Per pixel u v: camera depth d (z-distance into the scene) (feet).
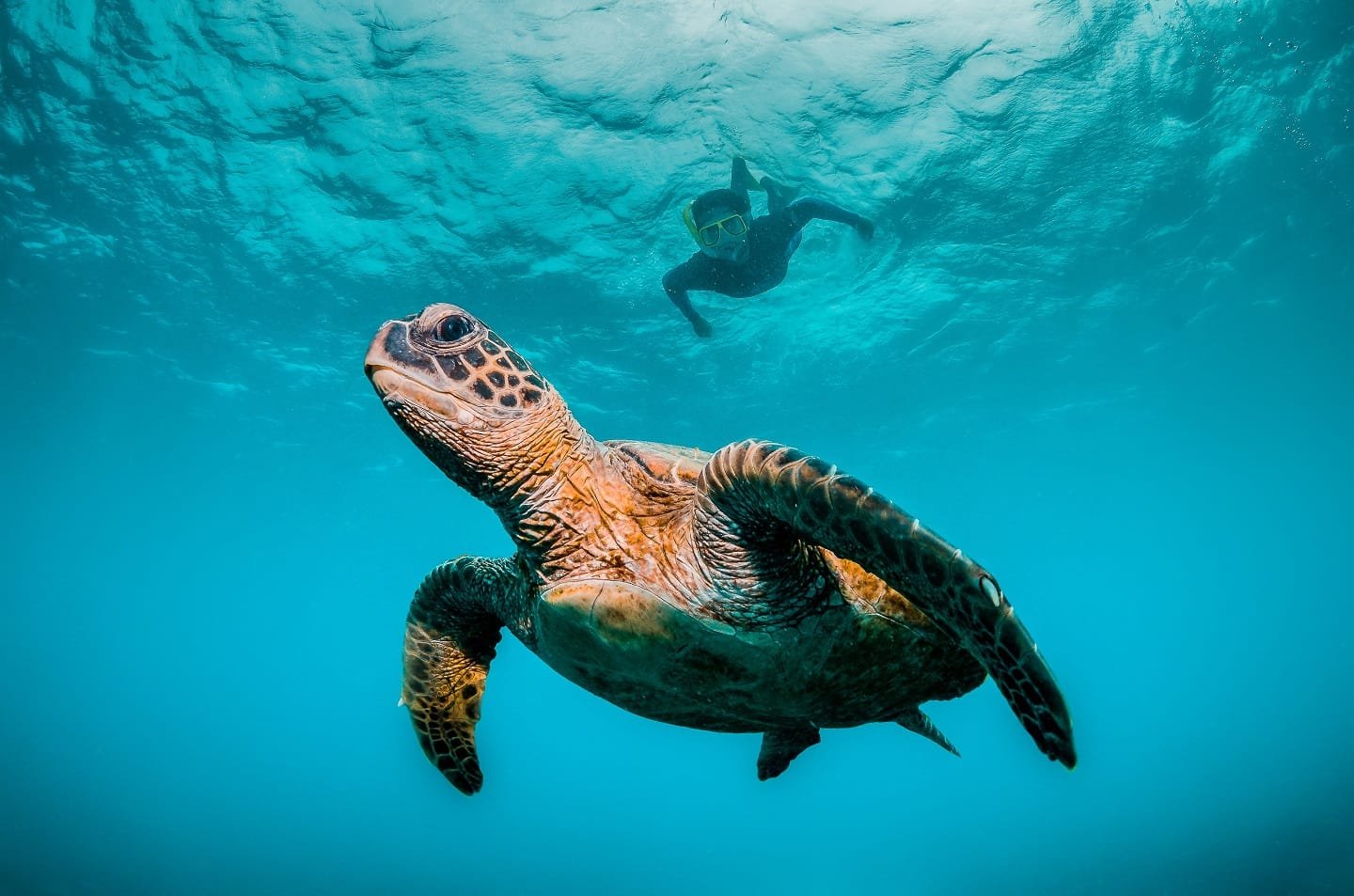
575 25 39.17
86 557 157.69
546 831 106.63
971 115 46.70
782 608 8.91
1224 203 59.57
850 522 7.11
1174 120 50.16
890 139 47.24
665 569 9.04
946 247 58.18
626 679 9.74
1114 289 68.33
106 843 68.39
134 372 75.10
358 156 46.57
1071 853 57.41
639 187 48.57
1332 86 49.39
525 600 10.64
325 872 67.10
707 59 41.34
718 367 72.08
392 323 9.29
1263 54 46.26
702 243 36.70
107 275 59.98
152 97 43.70
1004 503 137.59
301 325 65.10
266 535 135.44
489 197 49.24
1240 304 75.36
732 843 92.32
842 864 69.21
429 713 13.09
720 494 8.36
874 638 9.25
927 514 139.13
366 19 38.63
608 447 10.49
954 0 40.11
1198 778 77.71
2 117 46.01
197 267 58.39
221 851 72.38
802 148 46.62
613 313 61.52
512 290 58.13
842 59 42.06
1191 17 43.19
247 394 78.95
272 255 56.18
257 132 45.47
